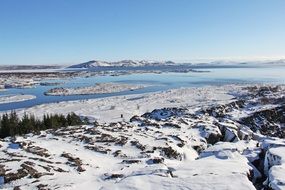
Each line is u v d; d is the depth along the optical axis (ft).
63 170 95.96
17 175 86.79
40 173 89.97
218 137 165.37
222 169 83.82
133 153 122.21
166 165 94.07
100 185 80.84
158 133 158.71
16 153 110.83
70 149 122.93
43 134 149.89
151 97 486.79
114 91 603.67
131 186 69.92
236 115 272.72
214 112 280.31
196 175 78.13
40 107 404.16
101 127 165.68
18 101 484.74
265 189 75.51
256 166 101.71
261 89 499.10
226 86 640.99
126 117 320.70
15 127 200.23
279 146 105.70
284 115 270.67
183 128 175.73
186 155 129.80
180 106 387.14
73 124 224.33
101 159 113.80
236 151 107.04
